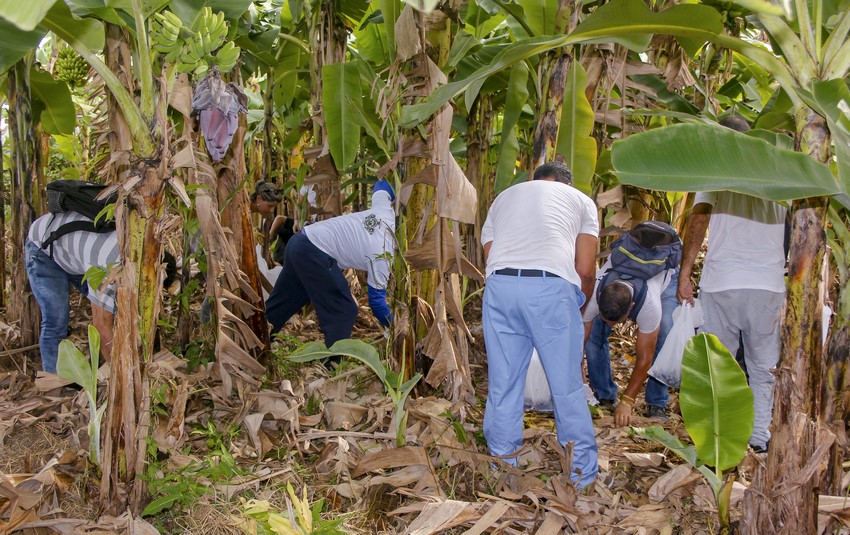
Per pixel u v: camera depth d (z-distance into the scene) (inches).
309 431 130.2
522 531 103.7
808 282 81.9
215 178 142.6
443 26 126.3
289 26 215.2
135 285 95.4
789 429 84.8
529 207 112.9
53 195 133.6
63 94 178.7
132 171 92.2
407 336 150.7
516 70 147.4
